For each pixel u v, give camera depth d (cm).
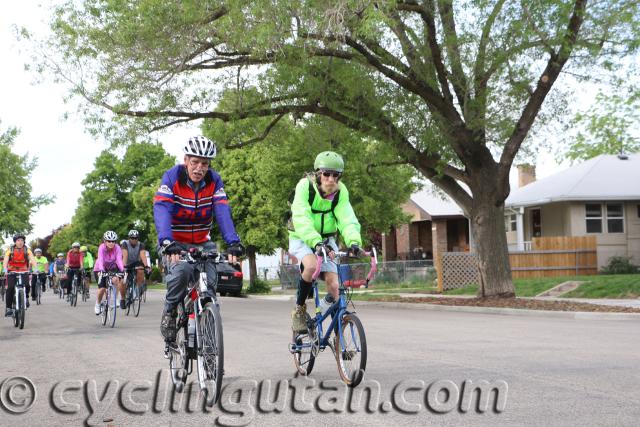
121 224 6347
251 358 872
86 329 1423
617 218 3080
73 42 1880
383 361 814
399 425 507
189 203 621
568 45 1689
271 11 1567
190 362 652
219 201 632
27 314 2016
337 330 670
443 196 2714
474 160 1972
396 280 3428
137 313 1811
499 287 1989
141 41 1789
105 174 6369
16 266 1511
